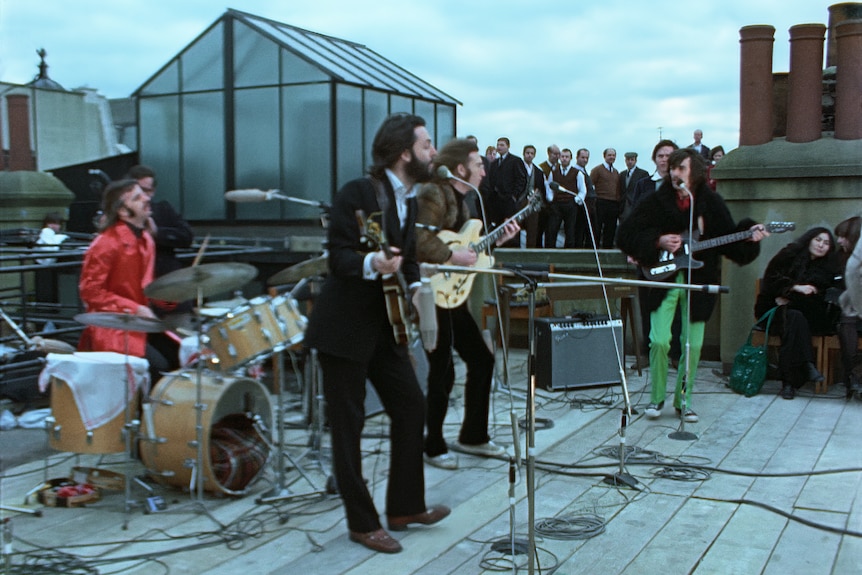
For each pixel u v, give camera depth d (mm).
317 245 5289
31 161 11414
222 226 9211
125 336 4281
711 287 3701
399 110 9500
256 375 4859
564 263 8367
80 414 4281
